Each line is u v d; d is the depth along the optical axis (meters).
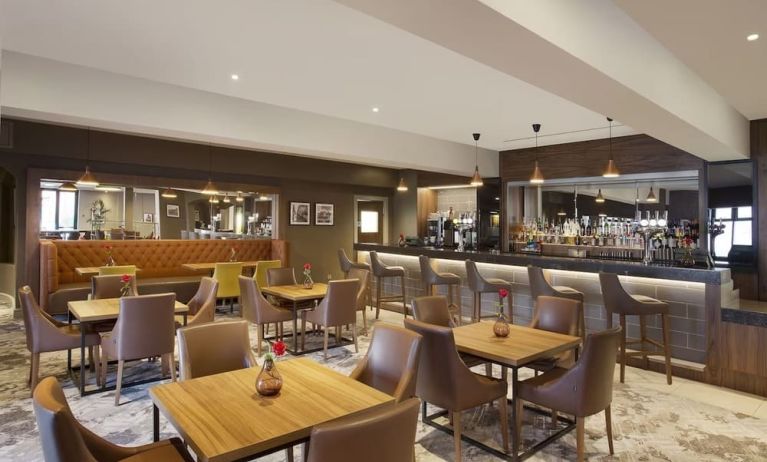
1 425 3.35
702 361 4.59
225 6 3.12
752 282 5.91
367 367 2.78
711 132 4.59
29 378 4.31
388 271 7.07
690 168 6.48
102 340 3.99
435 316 3.85
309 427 1.81
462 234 9.86
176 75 4.55
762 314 4.04
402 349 2.64
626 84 3.12
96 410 3.63
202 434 1.73
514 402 2.86
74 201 9.91
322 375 2.43
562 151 7.99
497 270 6.43
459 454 2.76
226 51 3.93
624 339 4.42
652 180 7.20
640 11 2.79
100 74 4.94
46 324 3.91
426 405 3.57
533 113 5.89
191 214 10.64
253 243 9.38
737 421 3.52
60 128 6.84
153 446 2.11
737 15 2.85
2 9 3.20
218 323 2.84
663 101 3.63
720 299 4.29
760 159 5.89
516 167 8.70
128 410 3.63
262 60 4.13
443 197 11.46
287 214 9.80
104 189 9.99
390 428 1.59
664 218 7.05
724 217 6.18
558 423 3.47
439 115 6.05
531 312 6.05
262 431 1.76
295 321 5.18
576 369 2.71
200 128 5.64
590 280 5.43
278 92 5.10
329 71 4.40
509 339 3.29
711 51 3.46
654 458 2.95
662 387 4.28
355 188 10.95
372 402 2.06
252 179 9.14
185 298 7.72
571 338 3.32
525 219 8.91
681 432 3.32
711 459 2.94
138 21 3.37
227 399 2.09
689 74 4.13
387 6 2.09
